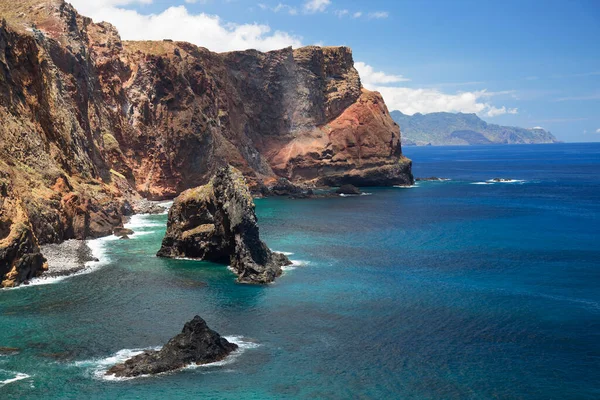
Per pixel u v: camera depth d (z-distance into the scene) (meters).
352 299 66.81
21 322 55.91
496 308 64.12
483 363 49.59
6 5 127.62
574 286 73.25
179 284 71.81
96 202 102.06
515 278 77.00
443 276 77.81
